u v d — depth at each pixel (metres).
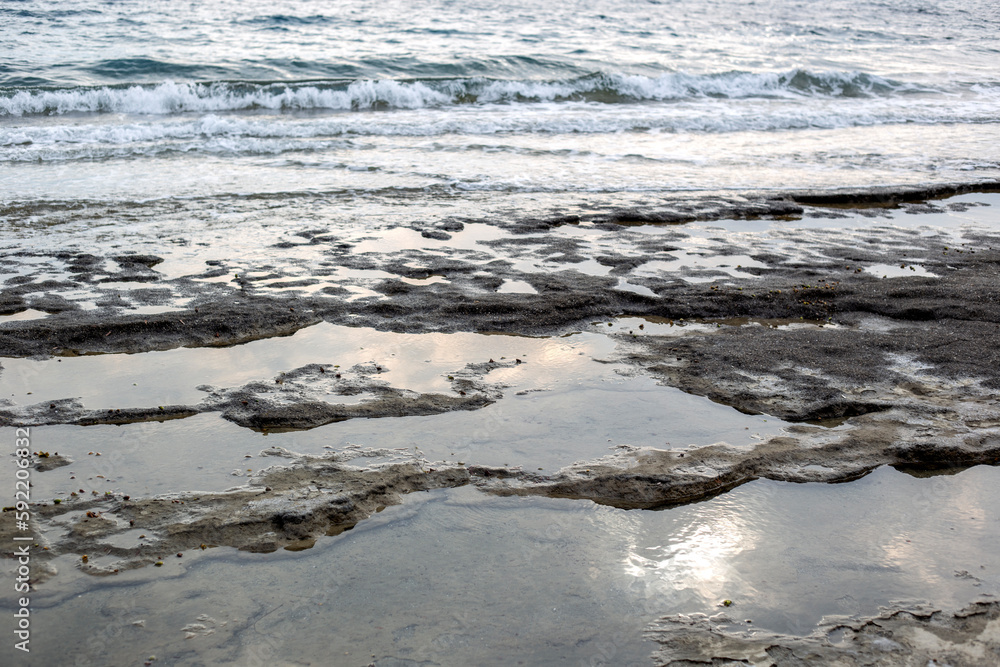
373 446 4.53
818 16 38.72
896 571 3.56
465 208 9.83
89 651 2.97
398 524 3.83
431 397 5.13
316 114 15.84
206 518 3.81
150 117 15.27
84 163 11.57
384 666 2.94
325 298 6.81
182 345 5.86
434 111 16.33
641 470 4.30
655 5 39.72
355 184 10.82
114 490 4.03
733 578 3.50
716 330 6.38
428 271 7.56
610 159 12.81
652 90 18.95
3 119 14.64
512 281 7.34
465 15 32.22
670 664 3.00
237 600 3.28
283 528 3.76
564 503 4.03
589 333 6.29
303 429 4.71
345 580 3.41
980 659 3.06
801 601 3.36
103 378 5.32
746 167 12.51
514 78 18.27
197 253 7.93
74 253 7.78
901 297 6.98
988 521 3.96
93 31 24.38
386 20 29.70
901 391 5.26
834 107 18.03
